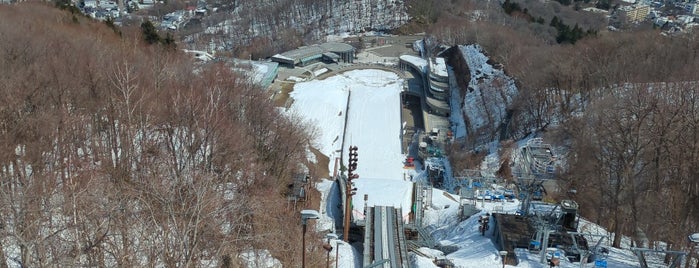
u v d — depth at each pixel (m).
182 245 44.84
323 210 92.31
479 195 96.19
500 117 135.25
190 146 66.19
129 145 66.31
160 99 81.75
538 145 107.31
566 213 72.19
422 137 135.12
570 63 132.38
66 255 42.44
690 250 58.56
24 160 57.50
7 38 85.62
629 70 124.50
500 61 172.00
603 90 118.50
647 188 70.69
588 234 66.00
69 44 95.12
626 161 72.50
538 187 85.19
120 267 43.81
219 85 94.25
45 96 68.25
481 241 75.62
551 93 128.12
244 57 187.25
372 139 134.50
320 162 115.50
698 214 64.38
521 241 71.38
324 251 69.56
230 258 53.44
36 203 46.72
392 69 185.12
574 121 106.88
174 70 101.12
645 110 74.81
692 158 65.56
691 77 109.00
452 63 187.88
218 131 75.25
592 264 64.38
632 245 71.94
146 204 48.38
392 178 117.56
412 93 163.50
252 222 61.84
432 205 97.12
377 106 152.38
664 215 67.25
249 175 78.75
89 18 143.50
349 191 79.38
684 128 69.56
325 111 144.25
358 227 84.19
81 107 74.38
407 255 72.81
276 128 95.31
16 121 59.69
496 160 115.31
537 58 150.88
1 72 69.75
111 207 47.97
